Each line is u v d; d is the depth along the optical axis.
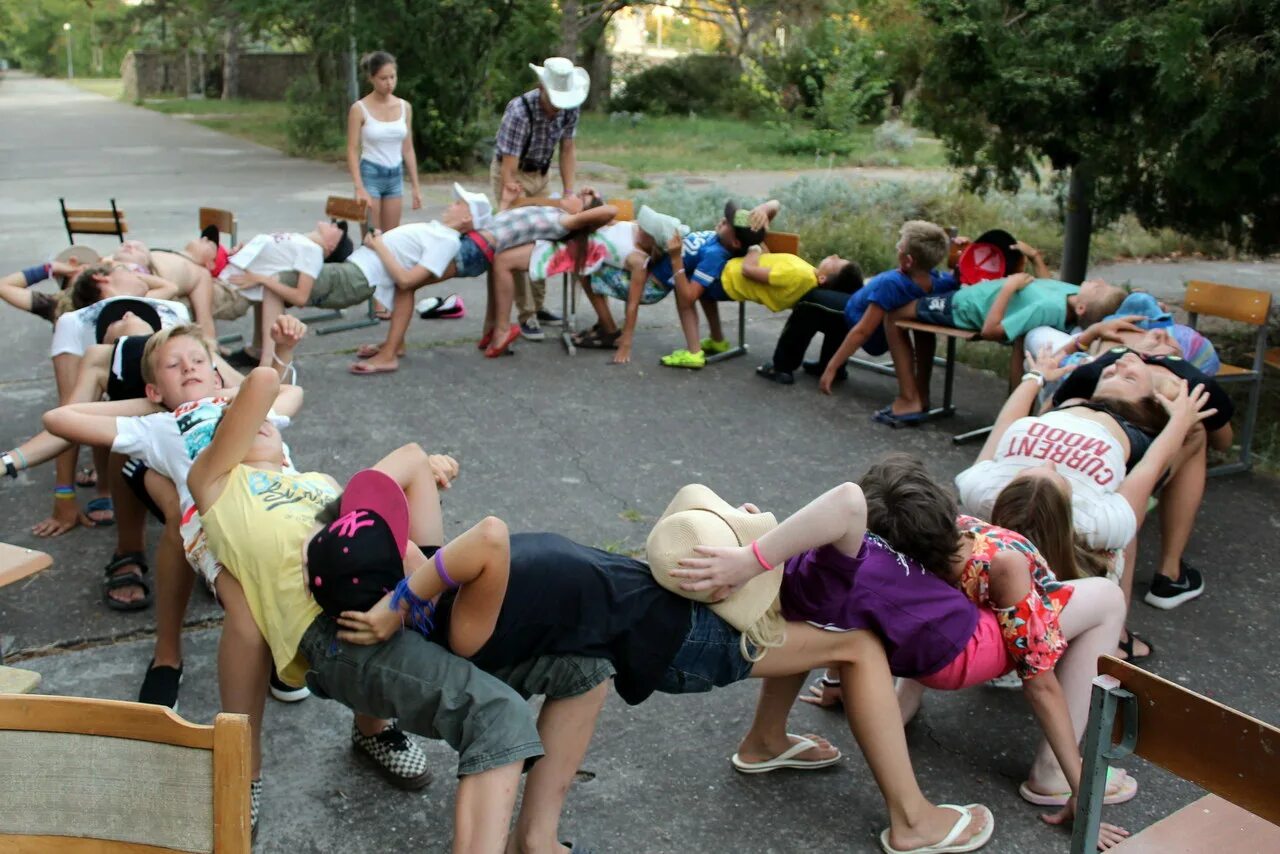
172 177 15.83
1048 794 3.04
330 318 7.75
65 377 4.71
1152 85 5.80
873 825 2.96
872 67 20.80
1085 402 4.04
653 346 7.39
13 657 3.64
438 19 16.17
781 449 5.64
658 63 30.88
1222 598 4.24
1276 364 5.35
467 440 5.63
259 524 2.67
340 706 3.46
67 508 4.52
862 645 2.79
